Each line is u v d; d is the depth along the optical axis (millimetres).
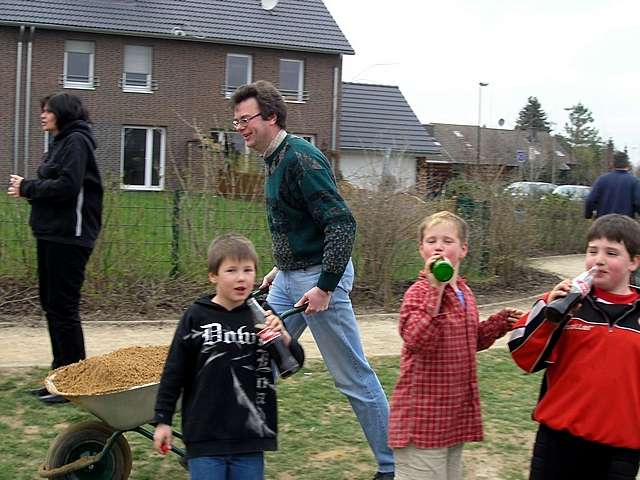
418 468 3918
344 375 4887
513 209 13656
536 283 13836
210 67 34312
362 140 37375
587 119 75750
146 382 4414
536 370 3721
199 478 3693
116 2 33406
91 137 6258
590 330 3594
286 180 4664
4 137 31453
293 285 4809
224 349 3748
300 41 35375
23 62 31625
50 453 4570
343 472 5270
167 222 10867
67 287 6242
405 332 3840
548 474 3684
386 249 11445
